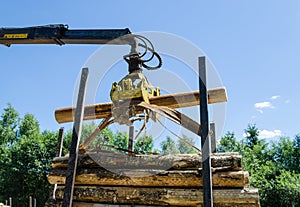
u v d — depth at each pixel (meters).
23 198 27.72
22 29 6.12
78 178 4.14
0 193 28.08
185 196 3.70
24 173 28.34
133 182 3.95
